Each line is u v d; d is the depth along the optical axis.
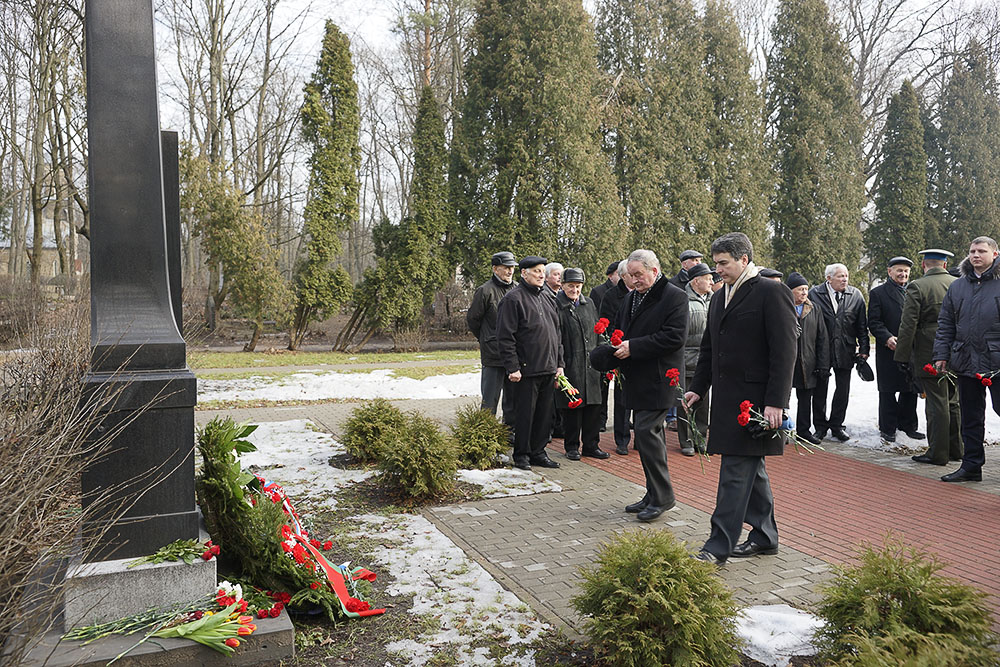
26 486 2.73
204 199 20.72
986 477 6.90
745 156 29.30
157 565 3.23
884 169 31.95
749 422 4.42
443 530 5.14
